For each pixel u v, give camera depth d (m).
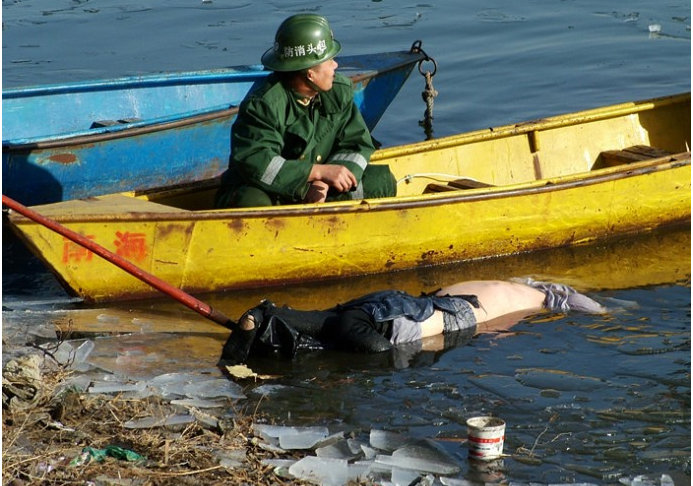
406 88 24.48
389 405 11.14
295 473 9.41
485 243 15.71
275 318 12.20
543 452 10.12
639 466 9.89
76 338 12.61
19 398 10.44
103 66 25.77
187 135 18.41
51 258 13.37
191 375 11.67
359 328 12.31
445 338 12.67
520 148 17.86
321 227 14.56
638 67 25.08
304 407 11.09
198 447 9.84
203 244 14.08
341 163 14.98
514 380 11.62
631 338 12.67
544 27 28.08
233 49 26.97
